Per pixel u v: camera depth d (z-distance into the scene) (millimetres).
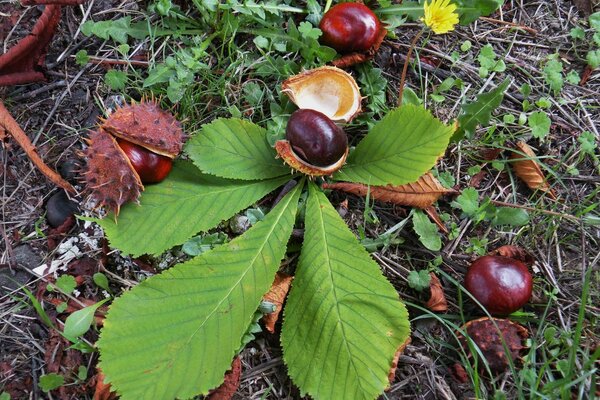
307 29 403
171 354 331
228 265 354
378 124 380
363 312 347
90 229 381
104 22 405
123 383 323
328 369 340
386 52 433
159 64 406
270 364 362
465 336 355
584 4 458
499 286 363
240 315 344
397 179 367
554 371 364
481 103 395
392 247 394
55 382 341
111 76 394
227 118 388
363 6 404
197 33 420
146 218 361
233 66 409
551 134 425
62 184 375
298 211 388
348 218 396
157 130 356
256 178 376
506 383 360
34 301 348
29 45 388
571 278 389
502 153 418
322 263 358
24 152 394
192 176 376
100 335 331
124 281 371
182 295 344
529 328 377
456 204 394
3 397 344
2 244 378
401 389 362
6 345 357
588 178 412
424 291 381
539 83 440
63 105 406
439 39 445
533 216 401
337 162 371
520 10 460
